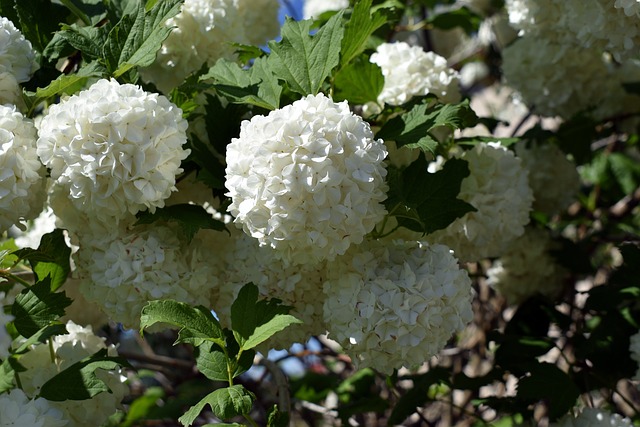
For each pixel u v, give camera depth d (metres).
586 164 0.96
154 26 0.63
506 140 0.72
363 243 0.61
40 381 0.61
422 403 0.74
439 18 0.90
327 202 0.55
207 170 0.64
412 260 0.60
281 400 0.73
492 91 1.37
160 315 0.56
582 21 0.69
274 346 0.63
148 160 0.57
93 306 0.71
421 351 0.58
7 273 0.62
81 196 0.58
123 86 0.58
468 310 0.59
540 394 0.70
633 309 0.77
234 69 0.64
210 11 0.68
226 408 0.55
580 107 0.87
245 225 0.57
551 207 0.87
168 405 0.97
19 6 0.67
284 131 0.55
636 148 1.06
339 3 1.05
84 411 0.61
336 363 1.06
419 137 0.61
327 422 0.93
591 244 0.91
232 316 0.58
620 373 0.75
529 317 0.79
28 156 0.58
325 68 0.62
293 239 0.56
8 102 0.62
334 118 0.56
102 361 0.59
